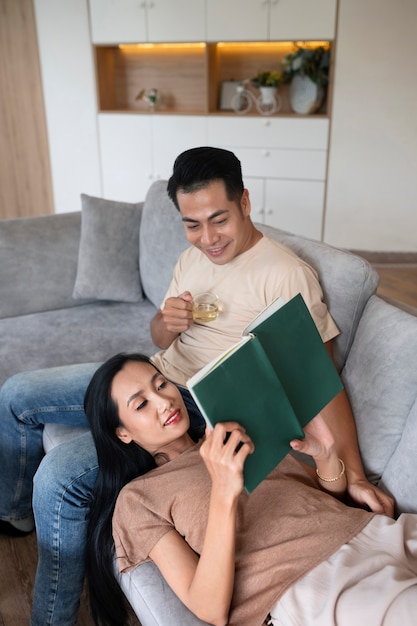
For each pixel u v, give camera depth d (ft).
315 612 3.18
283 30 13.03
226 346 5.06
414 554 3.45
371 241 14.25
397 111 13.08
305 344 3.45
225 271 5.09
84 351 6.85
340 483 4.08
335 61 12.92
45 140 15.66
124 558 3.79
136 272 8.12
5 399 5.37
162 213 7.47
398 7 12.35
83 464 4.44
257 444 3.08
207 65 13.84
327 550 3.45
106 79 15.21
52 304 8.13
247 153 14.11
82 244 8.03
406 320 4.37
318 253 5.24
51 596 4.51
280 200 14.30
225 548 3.13
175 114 14.34
